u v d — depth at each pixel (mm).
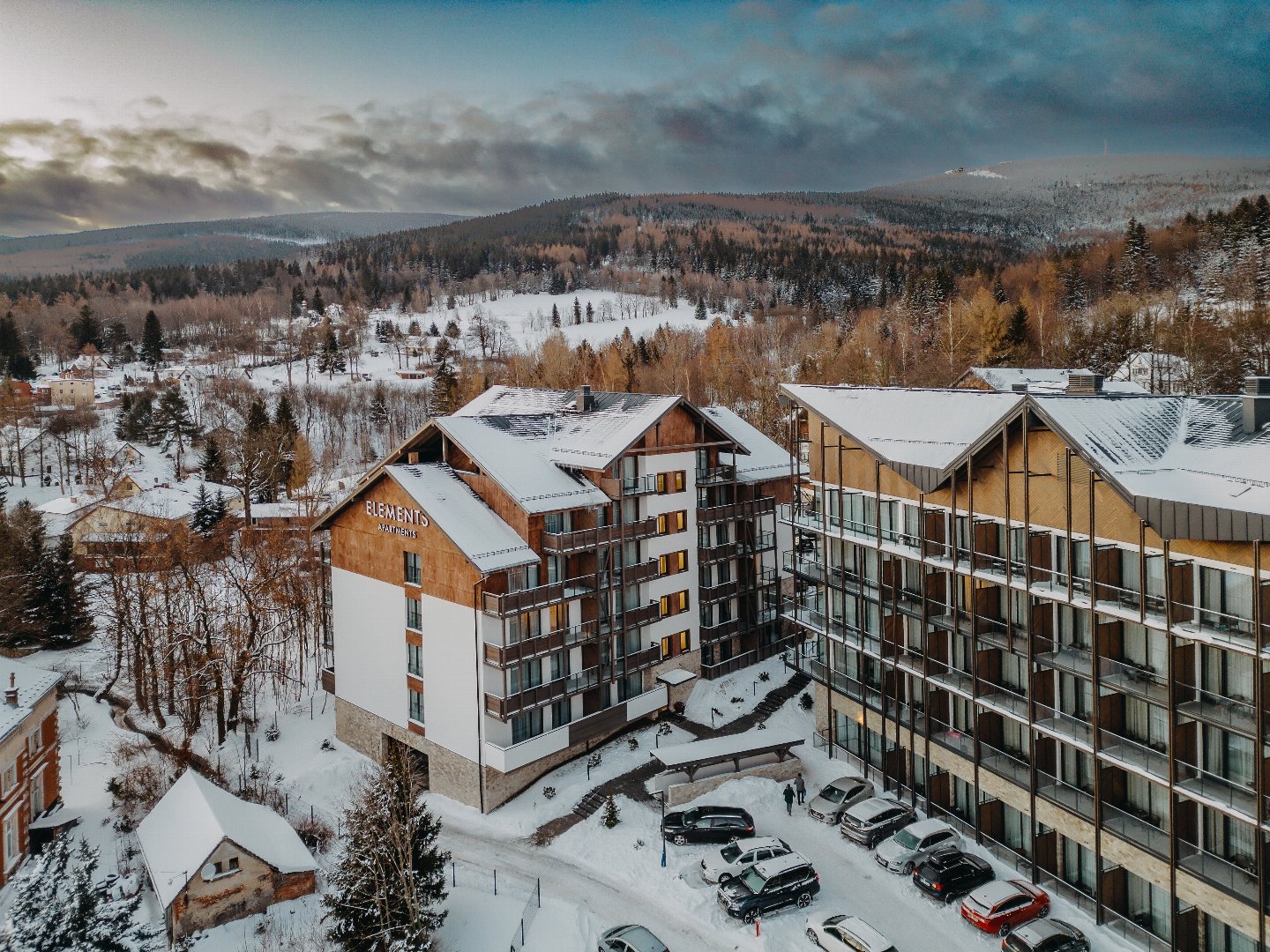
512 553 41938
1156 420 32125
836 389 46031
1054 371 78688
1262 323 93250
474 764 42625
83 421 140000
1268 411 29047
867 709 43219
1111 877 31734
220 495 99062
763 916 33625
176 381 168875
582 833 40219
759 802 42000
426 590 44406
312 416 155625
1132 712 31734
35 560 71375
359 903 31344
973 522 34938
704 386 130750
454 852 39312
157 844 36719
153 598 62875
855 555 44344
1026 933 29906
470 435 46438
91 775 49500
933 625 38344
